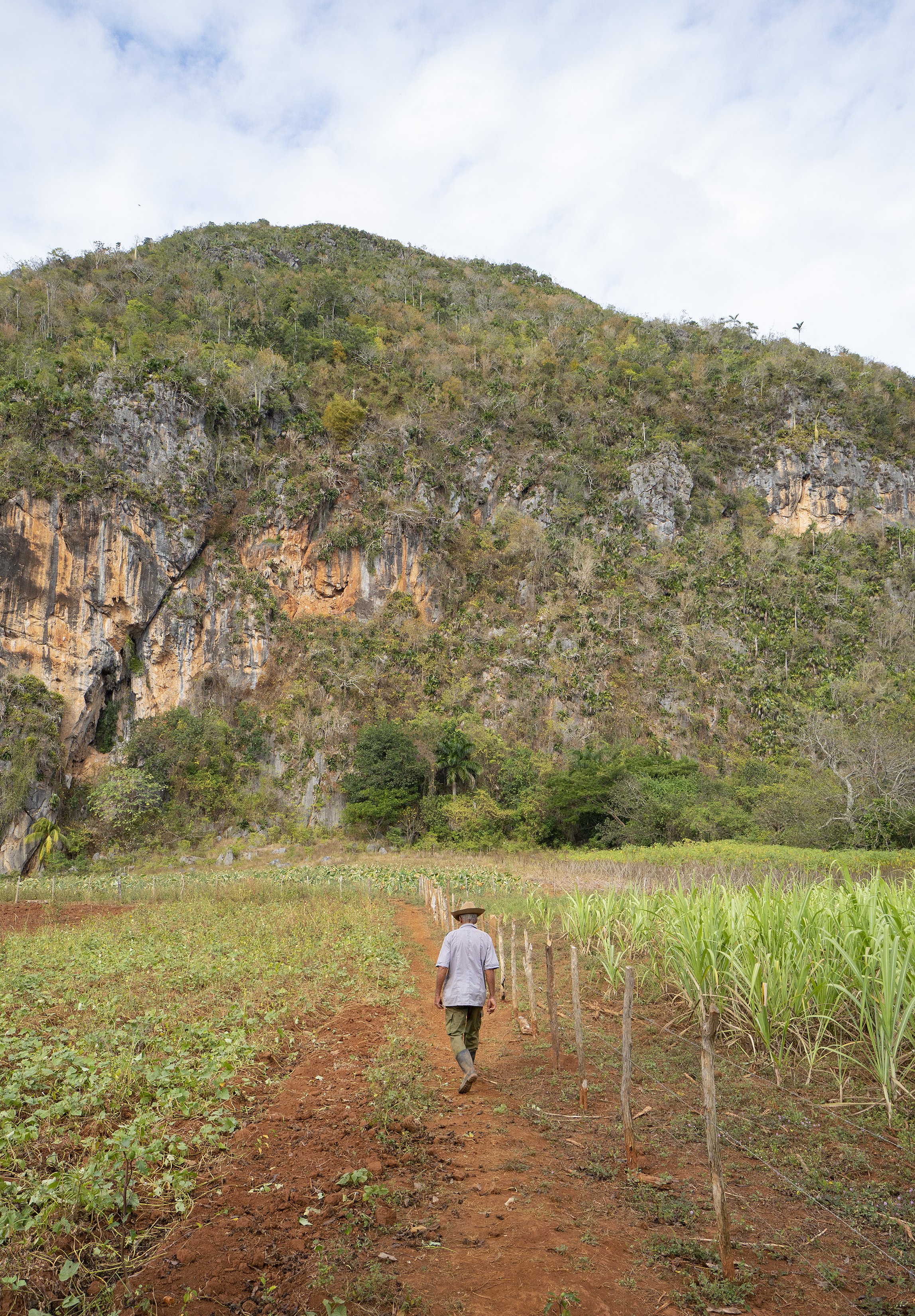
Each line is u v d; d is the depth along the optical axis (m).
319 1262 3.45
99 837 51.84
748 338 115.94
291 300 88.69
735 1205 4.10
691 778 51.25
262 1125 5.30
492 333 97.94
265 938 14.05
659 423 90.56
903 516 94.00
